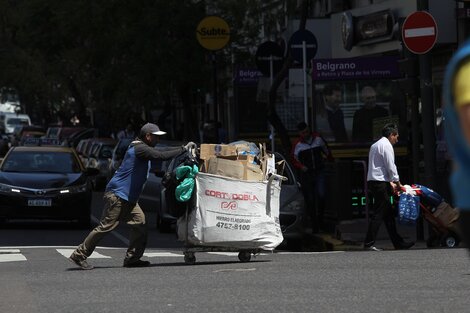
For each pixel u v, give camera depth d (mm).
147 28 62312
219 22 51188
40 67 107812
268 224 25344
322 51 61781
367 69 42531
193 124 68375
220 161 24969
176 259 27109
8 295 19281
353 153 42656
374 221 30703
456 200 6414
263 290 19016
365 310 16062
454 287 18750
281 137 44875
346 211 39344
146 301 17875
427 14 31719
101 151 75250
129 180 24469
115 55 64812
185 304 17344
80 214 41406
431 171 32219
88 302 17969
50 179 41438
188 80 63531
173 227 44062
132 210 24656
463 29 46344
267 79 46000
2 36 110750
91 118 122375
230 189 24938
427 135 32250
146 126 24625
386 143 30250
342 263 24078
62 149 43844
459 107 6172
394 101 42562
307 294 18250
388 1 53406
